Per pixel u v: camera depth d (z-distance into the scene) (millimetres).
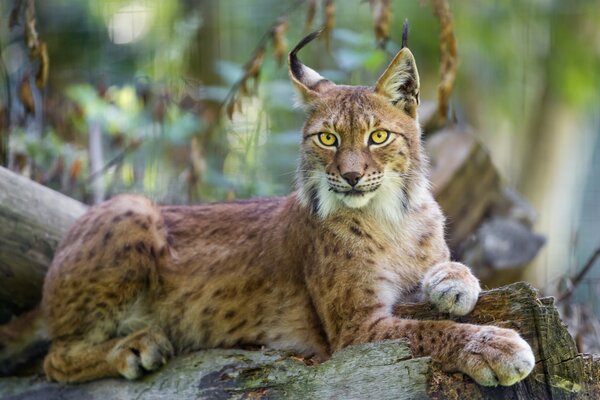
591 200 25250
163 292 10438
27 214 11180
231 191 15148
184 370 9523
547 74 26672
